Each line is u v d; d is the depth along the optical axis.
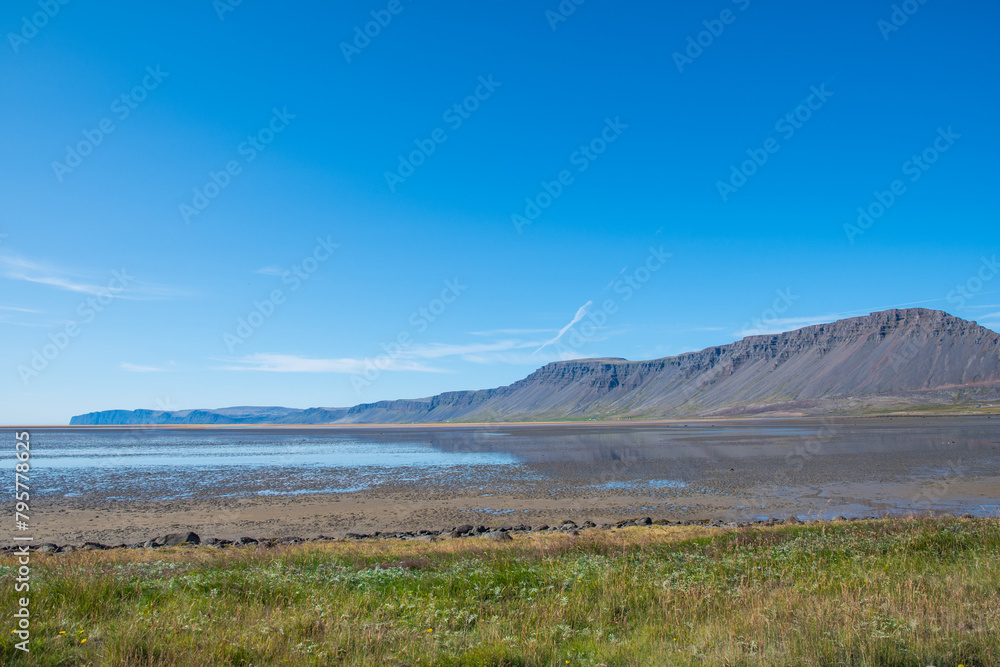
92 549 19.98
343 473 47.16
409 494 35.59
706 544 16.23
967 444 64.88
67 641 7.53
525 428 180.75
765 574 11.58
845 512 28.31
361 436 130.12
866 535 16.22
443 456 64.31
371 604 9.71
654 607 9.32
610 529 22.97
